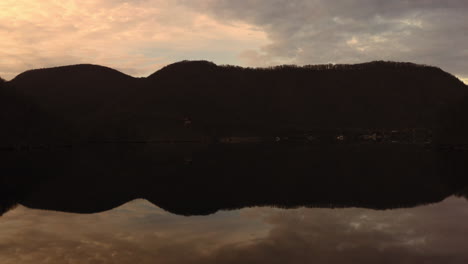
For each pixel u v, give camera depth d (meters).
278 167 34.53
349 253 8.94
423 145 94.62
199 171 31.06
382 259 8.52
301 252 9.02
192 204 16.20
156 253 8.97
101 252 9.07
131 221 12.73
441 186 22.14
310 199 17.53
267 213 14.11
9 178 26.27
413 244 9.73
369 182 23.95
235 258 8.59
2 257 8.71
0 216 13.69
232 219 13.02
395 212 14.30
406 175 27.88
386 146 89.25
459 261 8.39
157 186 22.31
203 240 10.17
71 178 26.31
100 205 16.02
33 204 16.31
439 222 12.46
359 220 12.81
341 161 41.69
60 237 10.55
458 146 75.44
